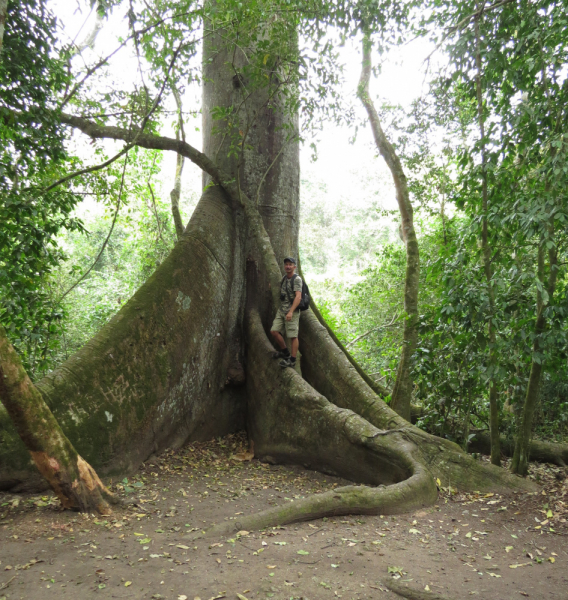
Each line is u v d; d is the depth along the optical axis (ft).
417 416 29.40
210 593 10.31
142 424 20.99
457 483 18.56
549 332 16.98
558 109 17.26
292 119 29.63
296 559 12.04
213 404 26.02
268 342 25.81
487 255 19.34
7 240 21.98
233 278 27.89
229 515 15.85
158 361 22.08
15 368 13.42
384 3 22.53
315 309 30.32
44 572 11.21
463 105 27.07
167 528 14.35
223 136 26.78
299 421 22.63
